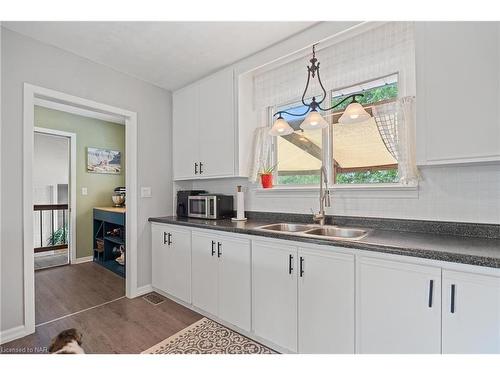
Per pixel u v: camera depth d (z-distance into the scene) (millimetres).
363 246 1399
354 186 2055
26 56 2045
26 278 1989
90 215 4258
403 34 1820
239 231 1986
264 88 2570
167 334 2021
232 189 2941
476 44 1304
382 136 1907
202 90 2789
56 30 1996
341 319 1496
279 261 1765
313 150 2410
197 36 2102
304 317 1646
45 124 3789
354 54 2016
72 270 3695
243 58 2441
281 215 2500
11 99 1956
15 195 1957
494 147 1256
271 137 2672
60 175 4043
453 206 1647
